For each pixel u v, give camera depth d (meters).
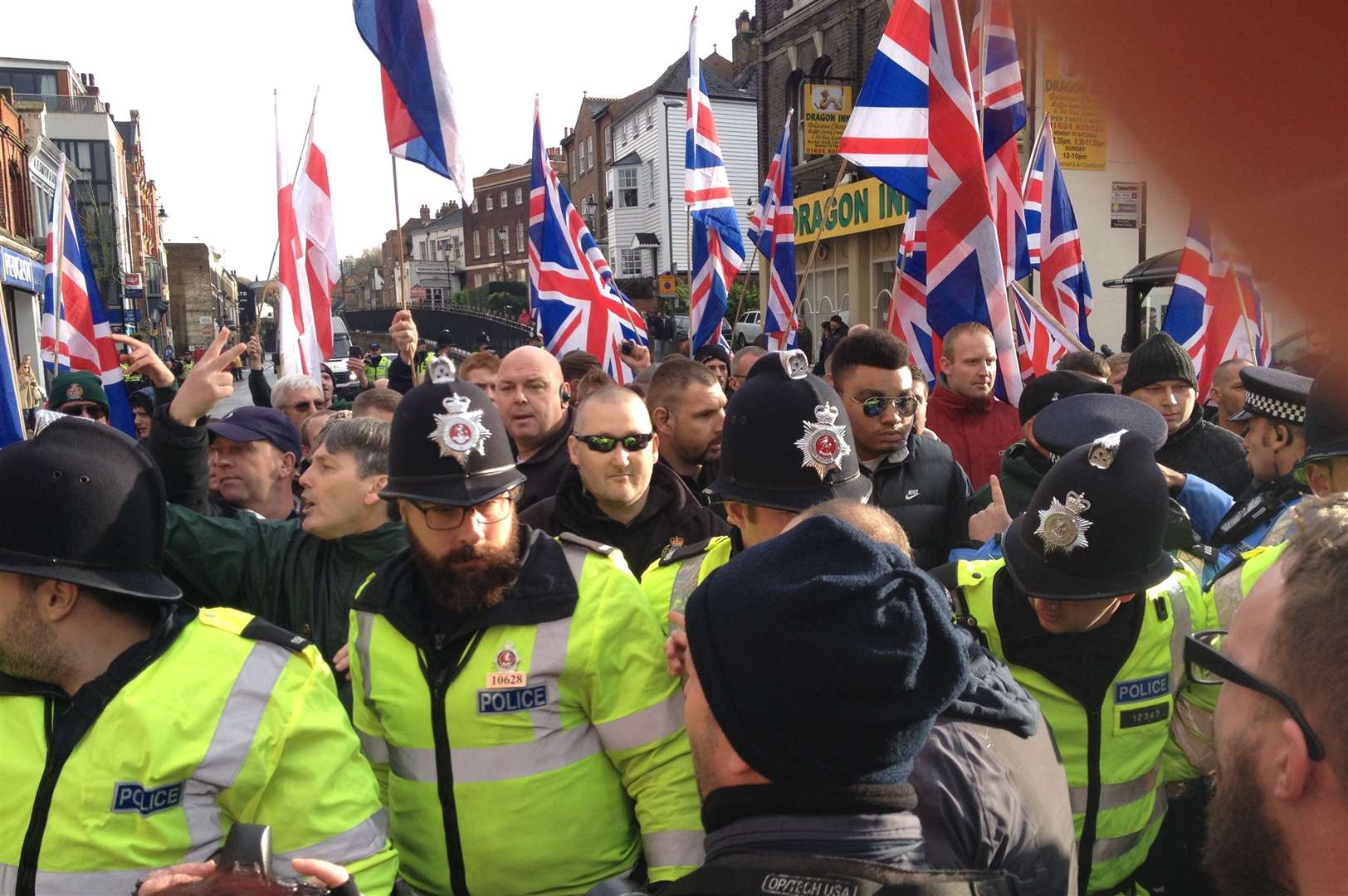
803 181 22.86
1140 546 2.07
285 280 7.14
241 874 1.49
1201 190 0.26
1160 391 4.19
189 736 1.80
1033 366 7.04
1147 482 2.08
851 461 2.52
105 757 1.78
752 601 1.18
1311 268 0.26
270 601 2.84
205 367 2.79
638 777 2.25
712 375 4.12
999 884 1.22
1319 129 0.25
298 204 7.42
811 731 1.14
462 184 6.11
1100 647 2.23
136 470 1.90
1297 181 0.25
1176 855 2.44
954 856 1.33
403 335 5.97
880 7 19.69
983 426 4.84
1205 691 2.26
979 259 5.11
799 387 2.48
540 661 2.21
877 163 5.64
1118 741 2.24
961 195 5.12
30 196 30.94
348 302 98.69
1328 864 0.97
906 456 3.78
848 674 1.13
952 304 5.14
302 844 1.87
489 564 2.20
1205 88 0.25
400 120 6.11
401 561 2.39
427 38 6.04
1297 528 1.10
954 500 3.82
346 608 2.78
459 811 2.21
